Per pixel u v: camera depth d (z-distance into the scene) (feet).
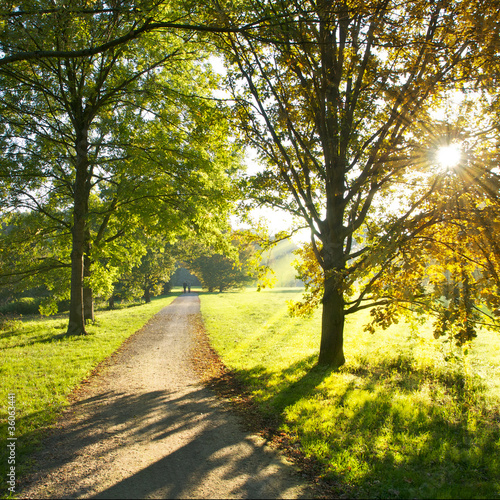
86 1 27.12
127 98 50.29
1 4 23.20
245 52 29.73
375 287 28.63
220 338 50.47
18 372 31.55
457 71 26.66
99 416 21.80
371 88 29.71
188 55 46.55
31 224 54.13
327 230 32.22
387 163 28.17
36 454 16.87
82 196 50.85
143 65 49.96
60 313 118.73
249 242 35.86
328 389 25.46
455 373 29.22
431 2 23.61
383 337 47.52
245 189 32.91
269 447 17.61
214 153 50.16
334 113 28.32
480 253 23.66
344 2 23.52
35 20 23.20
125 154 51.62
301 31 25.43
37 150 51.98
